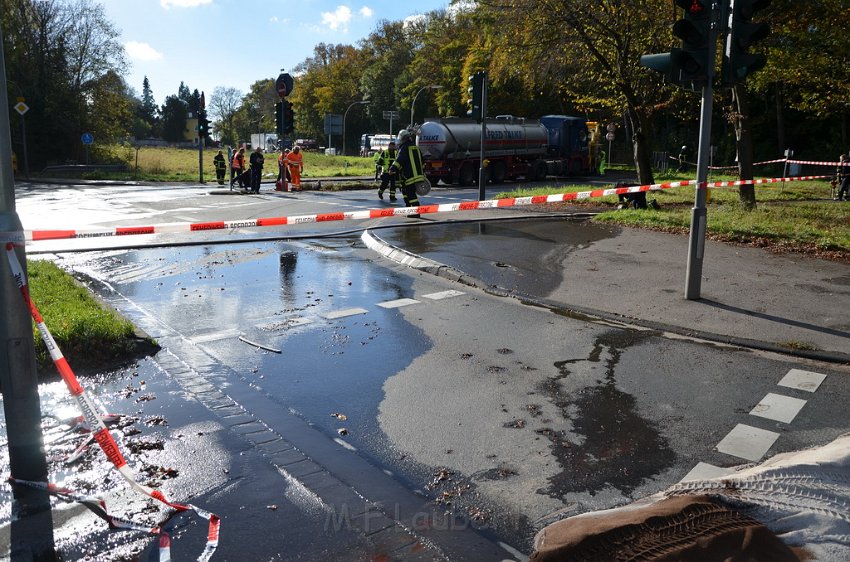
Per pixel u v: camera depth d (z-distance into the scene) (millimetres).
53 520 3514
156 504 3688
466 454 4379
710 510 3473
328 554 3256
